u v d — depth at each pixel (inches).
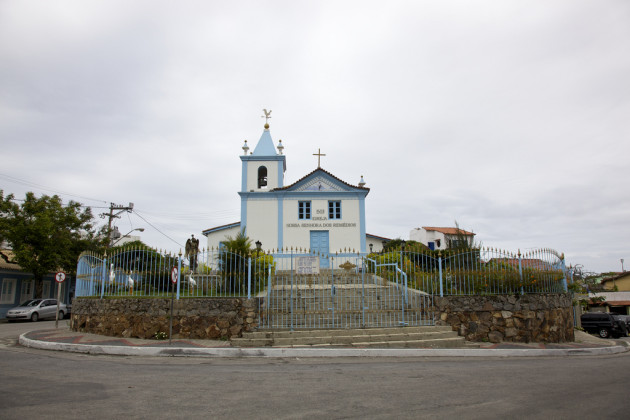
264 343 474.6
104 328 563.2
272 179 1224.2
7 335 657.0
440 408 243.0
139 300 542.0
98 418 219.0
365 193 1156.5
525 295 551.8
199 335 516.4
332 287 555.2
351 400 259.3
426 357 443.5
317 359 421.7
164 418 221.3
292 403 251.9
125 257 595.5
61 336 555.2
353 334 498.0
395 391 282.7
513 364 401.1
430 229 1898.4
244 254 633.0
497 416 229.3
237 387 291.3
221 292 559.2
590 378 332.8
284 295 606.5
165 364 385.7
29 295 1318.9
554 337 561.9
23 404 241.1
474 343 514.9
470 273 573.6
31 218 1167.0
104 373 335.9
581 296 1122.7
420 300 557.0
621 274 1772.9
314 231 1139.9
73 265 1245.1
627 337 1041.5
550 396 272.7
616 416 231.8
